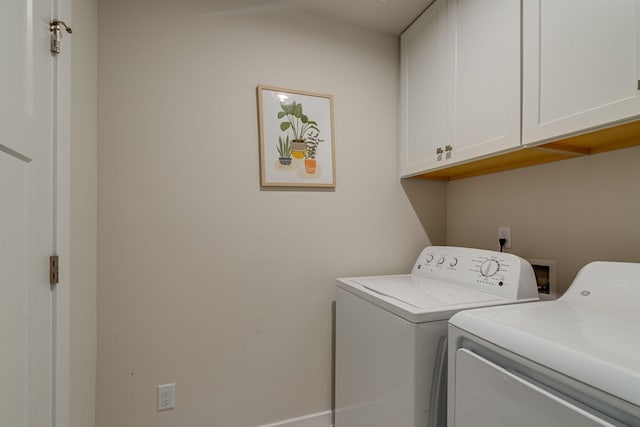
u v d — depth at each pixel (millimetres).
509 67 1189
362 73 1866
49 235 894
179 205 1472
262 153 1614
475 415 790
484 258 1396
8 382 699
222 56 1565
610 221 1173
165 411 1434
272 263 1637
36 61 824
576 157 1288
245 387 1572
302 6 1713
